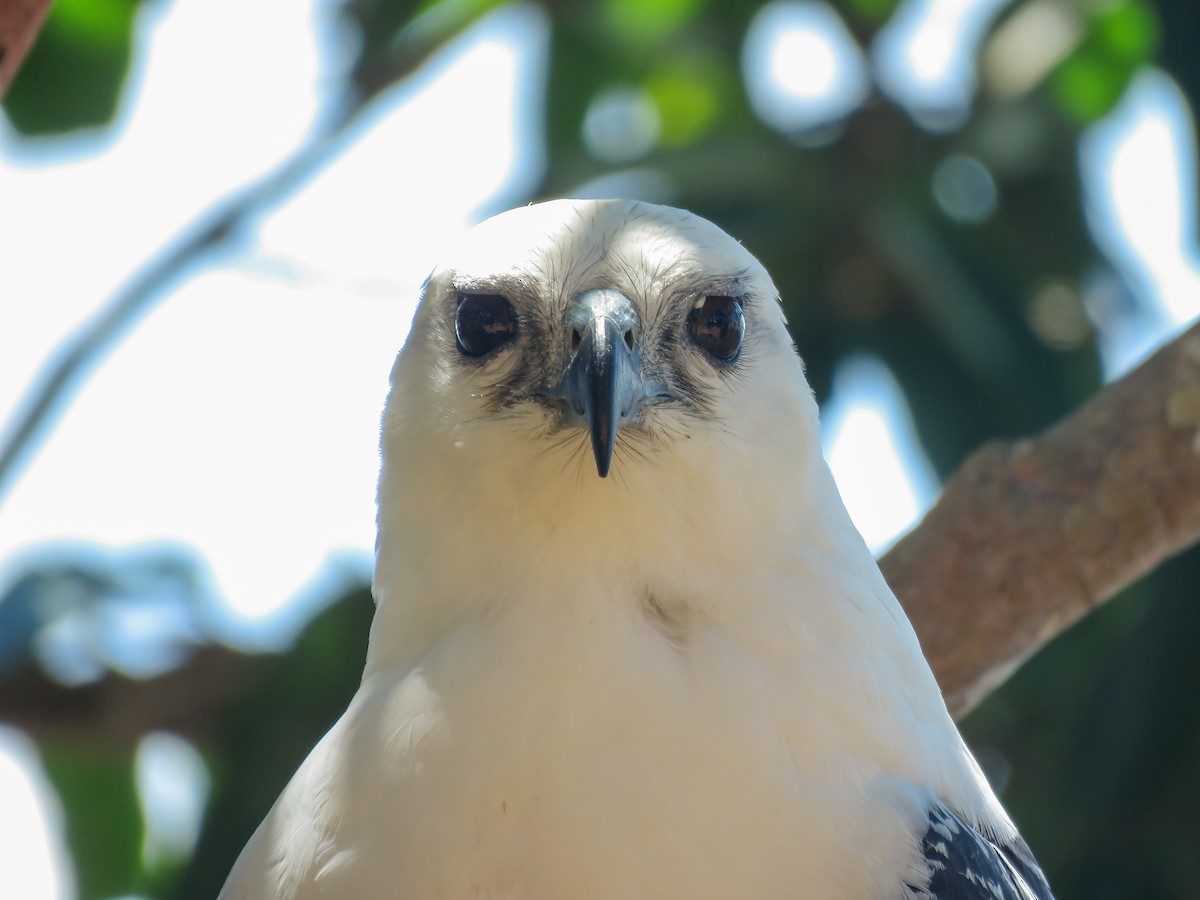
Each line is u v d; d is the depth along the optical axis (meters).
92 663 13.54
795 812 6.56
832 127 14.02
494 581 7.31
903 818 6.70
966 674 9.70
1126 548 9.60
